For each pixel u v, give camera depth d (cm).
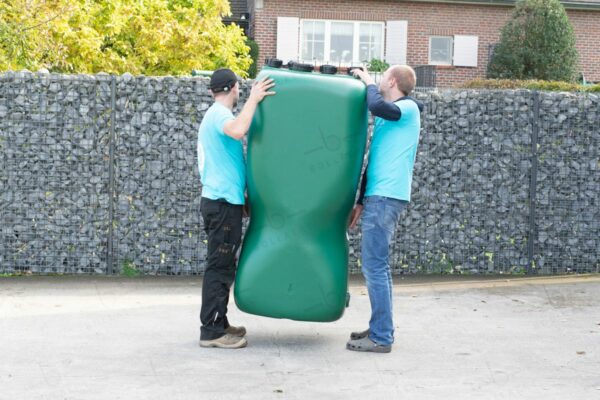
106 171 861
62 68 1352
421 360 560
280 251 562
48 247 859
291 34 2222
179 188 866
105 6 1516
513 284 839
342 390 494
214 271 579
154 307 714
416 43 2273
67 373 517
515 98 891
